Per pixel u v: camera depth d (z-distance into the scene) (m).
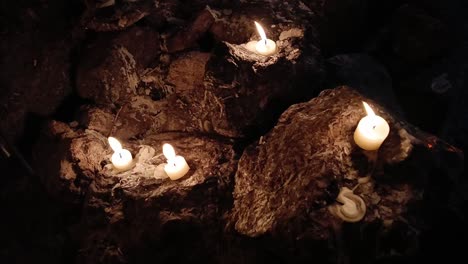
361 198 1.83
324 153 1.97
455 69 3.25
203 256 2.33
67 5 2.92
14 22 2.70
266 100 2.50
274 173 2.11
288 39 2.75
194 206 2.35
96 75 2.85
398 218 1.76
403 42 3.31
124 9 2.82
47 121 2.96
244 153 2.34
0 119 2.80
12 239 3.00
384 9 3.66
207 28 2.93
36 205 3.03
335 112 2.13
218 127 2.62
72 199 2.80
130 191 2.47
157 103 3.01
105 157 2.81
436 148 2.08
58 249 2.91
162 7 3.01
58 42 2.88
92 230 2.59
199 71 2.87
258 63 2.49
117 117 2.96
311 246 1.76
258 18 2.90
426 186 1.91
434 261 2.02
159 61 3.01
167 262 2.38
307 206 1.84
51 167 2.85
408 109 3.25
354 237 1.76
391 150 1.91
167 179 2.51
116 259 2.48
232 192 2.34
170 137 2.92
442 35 3.25
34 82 2.85
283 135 2.21
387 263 1.75
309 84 2.60
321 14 3.12
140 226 2.38
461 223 2.09
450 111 3.10
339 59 3.14
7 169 3.08
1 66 2.69
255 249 2.01
